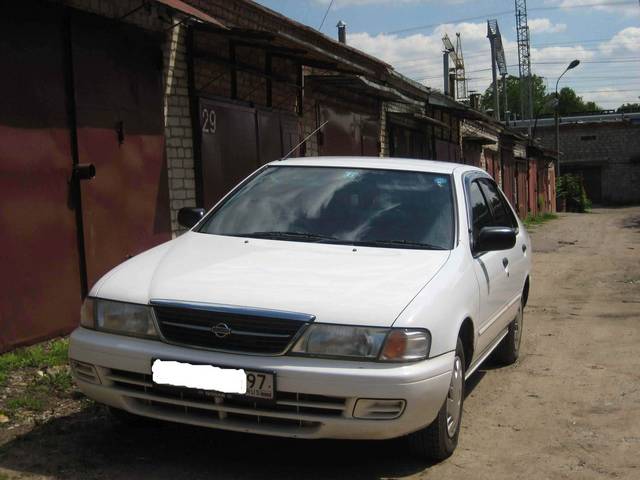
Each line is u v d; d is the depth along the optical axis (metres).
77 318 6.78
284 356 3.64
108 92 7.26
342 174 5.27
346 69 10.85
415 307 3.79
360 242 4.62
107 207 7.21
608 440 4.67
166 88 8.33
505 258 5.75
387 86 15.21
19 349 6.00
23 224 6.14
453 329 4.01
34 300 6.23
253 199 5.17
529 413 5.21
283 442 4.42
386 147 17.30
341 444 4.43
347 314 3.68
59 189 6.58
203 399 3.71
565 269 14.20
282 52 9.91
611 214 40.81
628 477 4.09
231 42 9.48
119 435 4.44
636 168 54.00
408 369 3.63
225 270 4.10
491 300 5.11
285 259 4.27
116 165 7.38
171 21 8.24
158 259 4.40
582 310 9.55
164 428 4.57
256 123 10.34
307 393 3.59
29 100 6.24
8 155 6.00
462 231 4.80
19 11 6.12
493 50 38.88
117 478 3.84
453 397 4.27
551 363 6.70
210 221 5.09
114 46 7.35
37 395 5.00
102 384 3.92
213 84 9.34
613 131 54.12
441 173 5.26
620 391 5.75
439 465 4.20
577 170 55.53
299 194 5.11
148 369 3.76
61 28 6.64
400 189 5.07
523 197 37.34
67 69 6.71
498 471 4.14
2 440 4.28
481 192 5.75
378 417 3.61
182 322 3.77
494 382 6.04
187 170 8.70
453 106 21.47
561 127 54.91
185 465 4.04
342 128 14.27
